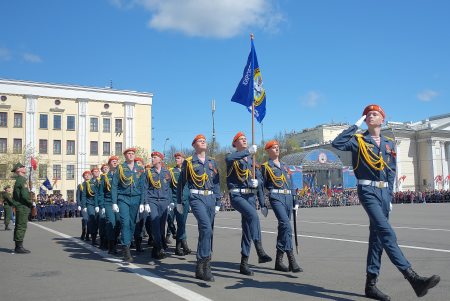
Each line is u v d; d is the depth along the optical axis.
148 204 8.09
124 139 46.25
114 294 5.02
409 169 60.59
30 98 42.28
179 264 7.26
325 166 44.94
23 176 8.95
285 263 7.15
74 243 10.84
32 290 5.27
